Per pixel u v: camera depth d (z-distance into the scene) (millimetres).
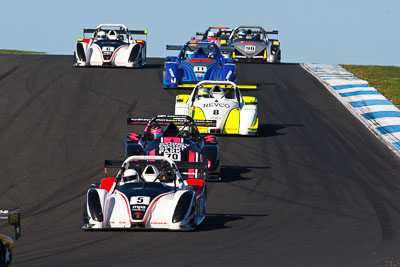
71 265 32625
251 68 119438
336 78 109125
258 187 54594
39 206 48812
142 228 38938
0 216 26672
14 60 115188
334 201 51031
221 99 73625
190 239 38219
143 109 82938
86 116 78812
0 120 75562
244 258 34406
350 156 66938
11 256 28188
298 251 36312
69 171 59156
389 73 117750
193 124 58312
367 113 86312
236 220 44031
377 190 55125
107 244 36906
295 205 49281
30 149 65625
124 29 115812
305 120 82375
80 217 45188
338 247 37531
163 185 41969
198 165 45812
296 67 122812
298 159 64938
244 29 136625
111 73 105000
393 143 72938
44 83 95125
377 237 40469
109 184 42812
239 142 70438
